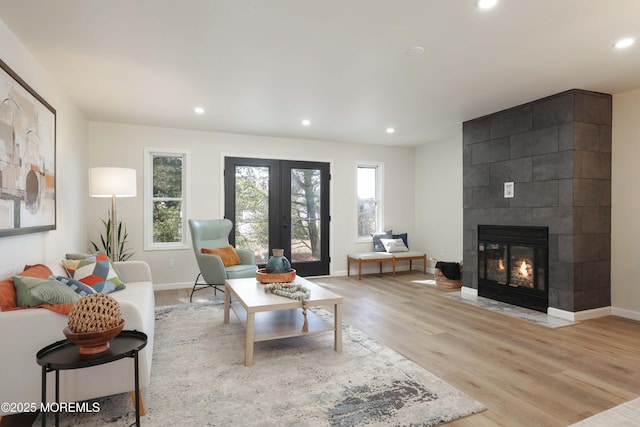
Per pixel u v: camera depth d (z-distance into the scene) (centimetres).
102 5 217
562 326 353
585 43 269
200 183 547
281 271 346
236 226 573
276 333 276
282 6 220
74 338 160
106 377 191
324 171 634
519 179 424
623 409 205
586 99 377
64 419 193
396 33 254
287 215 605
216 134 558
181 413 198
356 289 525
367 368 256
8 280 195
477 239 479
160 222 534
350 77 336
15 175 239
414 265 702
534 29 248
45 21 234
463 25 243
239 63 304
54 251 327
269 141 593
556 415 199
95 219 492
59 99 348
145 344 178
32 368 179
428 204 671
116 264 342
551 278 391
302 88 366
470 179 490
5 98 226
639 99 371
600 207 386
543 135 398
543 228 398
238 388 227
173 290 518
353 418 194
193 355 279
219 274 429
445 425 189
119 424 188
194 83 349
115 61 297
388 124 517
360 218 673
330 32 253
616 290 391
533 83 354
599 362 269
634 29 248
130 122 497
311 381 236
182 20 235
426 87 364
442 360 272
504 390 227
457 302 449
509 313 398
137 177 511
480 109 440
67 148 375
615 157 391
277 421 191
